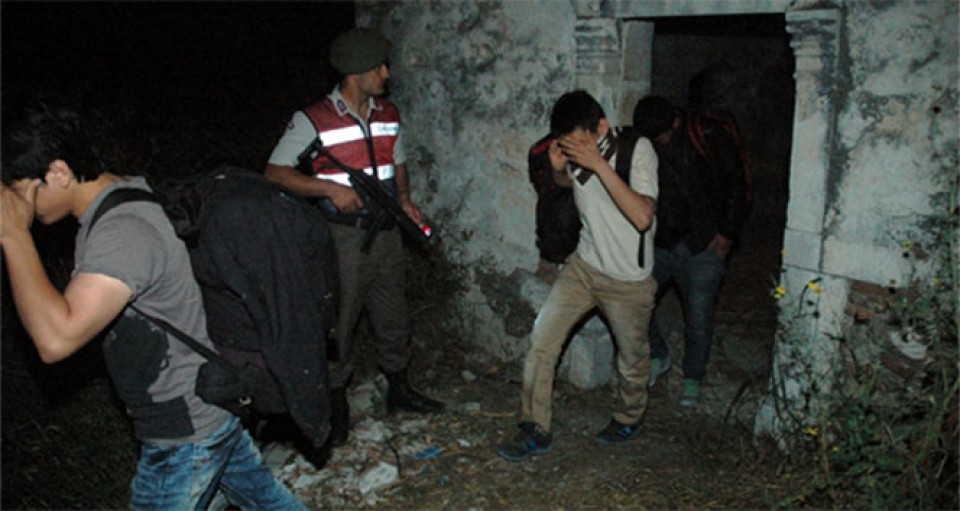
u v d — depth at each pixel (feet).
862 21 9.53
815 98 10.11
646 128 12.30
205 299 7.08
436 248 16.34
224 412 7.27
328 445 12.17
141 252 6.42
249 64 23.57
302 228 7.11
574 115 10.11
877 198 9.77
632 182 10.55
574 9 12.80
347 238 11.86
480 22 14.48
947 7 8.82
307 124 11.58
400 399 13.66
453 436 12.94
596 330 14.06
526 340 15.01
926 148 9.23
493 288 15.46
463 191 15.66
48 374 12.85
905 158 9.43
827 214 10.32
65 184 6.44
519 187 14.47
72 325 6.16
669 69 21.11
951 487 9.23
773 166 23.49
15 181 6.25
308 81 22.99
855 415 9.64
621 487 11.28
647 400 12.95
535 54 13.64
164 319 6.78
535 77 13.73
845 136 9.95
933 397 9.00
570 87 13.17
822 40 9.86
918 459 9.00
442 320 16.25
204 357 7.01
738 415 13.37
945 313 9.29
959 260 9.12
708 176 12.62
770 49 22.53
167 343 6.82
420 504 11.16
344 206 11.50
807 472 10.48
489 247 15.39
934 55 9.02
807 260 10.61
